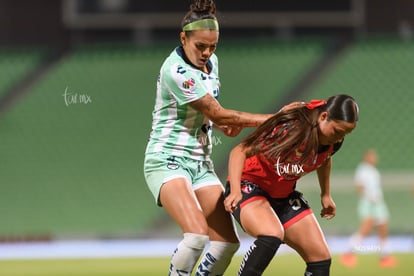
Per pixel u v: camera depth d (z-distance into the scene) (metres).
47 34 75.62
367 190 43.31
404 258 40.41
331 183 59.78
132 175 61.97
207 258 18.73
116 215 58.62
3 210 59.56
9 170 62.84
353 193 59.81
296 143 17.19
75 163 63.22
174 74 18.09
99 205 59.72
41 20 75.38
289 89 68.75
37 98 69.00
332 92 68.69
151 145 18.83
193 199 17.81
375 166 62.72
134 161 63.06
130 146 64.12
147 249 49.53
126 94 68.44
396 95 68.75
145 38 77.19
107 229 57.22
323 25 77.62
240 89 68.44
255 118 18.03
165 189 17.97
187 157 18.61
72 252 48.28
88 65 72.19
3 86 70.94
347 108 16.78
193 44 17.97
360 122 66.25
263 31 77.69
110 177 61.91
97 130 65.56
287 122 17.42
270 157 17.50
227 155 60.62
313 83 69.50
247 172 18.52
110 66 71.88
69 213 59.09
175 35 77.44
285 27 77.50
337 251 46.06
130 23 76.12
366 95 68.62
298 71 71.00
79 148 64.38
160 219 58.00
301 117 17.25
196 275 18.91
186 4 75.56
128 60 72.50
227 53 72.94
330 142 17.44
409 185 59.28
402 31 76.62
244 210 17.95
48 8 75.38
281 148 17.20
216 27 17.94
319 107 17.28
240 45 74.50
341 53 73.50
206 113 18.06
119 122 66.06
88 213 59.00
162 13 75.38
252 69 70.81
